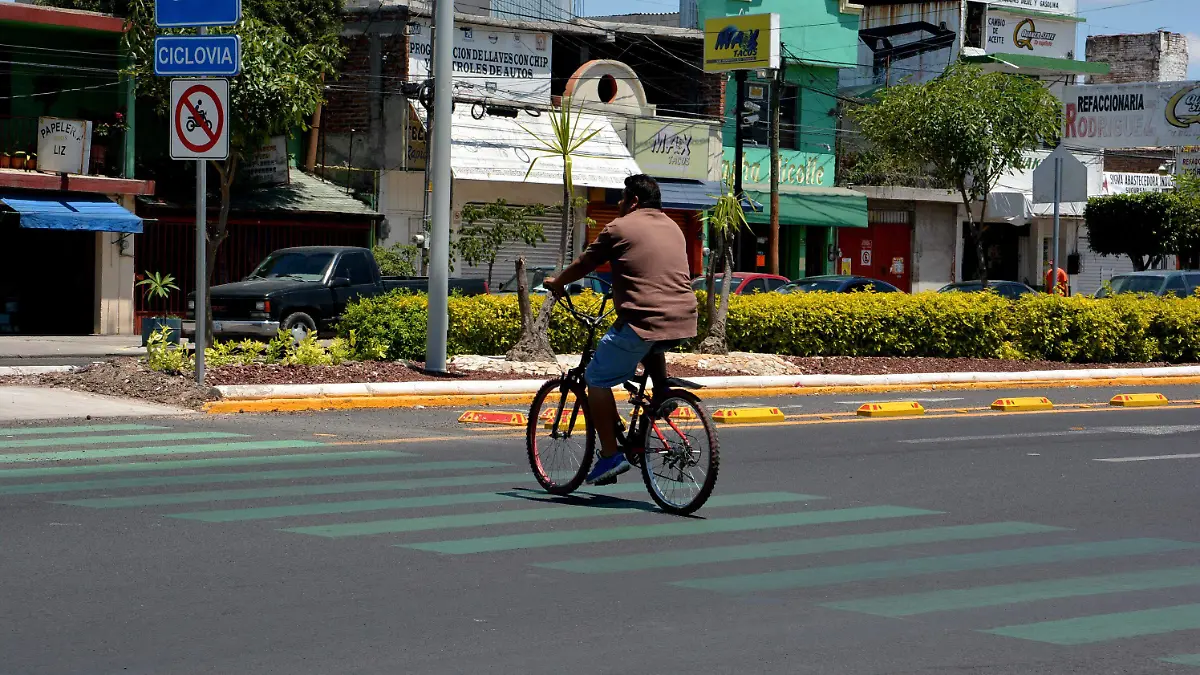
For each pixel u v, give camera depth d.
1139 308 26.33
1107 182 53.66
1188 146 53.78
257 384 16.55
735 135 44.00
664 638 6.32
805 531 9.08
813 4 46.00
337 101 37.91
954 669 5.91
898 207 48.22
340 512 9.38
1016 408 17.73
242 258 34.44
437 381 17.75
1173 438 14.62
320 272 25.33
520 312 20.66
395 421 15.09
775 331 23.42
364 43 37.47
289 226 35.16
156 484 10.38
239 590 7.10
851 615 6.83
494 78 38.12
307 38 34.91
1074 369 23.97
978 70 35.66
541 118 38.62
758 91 45.09
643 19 49.09
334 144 37.94
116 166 31.62
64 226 29.09
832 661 5.99
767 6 45.06
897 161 37.44
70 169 30.03
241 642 6.12
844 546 8.60
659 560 8.05
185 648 6.02
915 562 8.16
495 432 14.17
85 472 10.93
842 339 23.64
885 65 52.62
